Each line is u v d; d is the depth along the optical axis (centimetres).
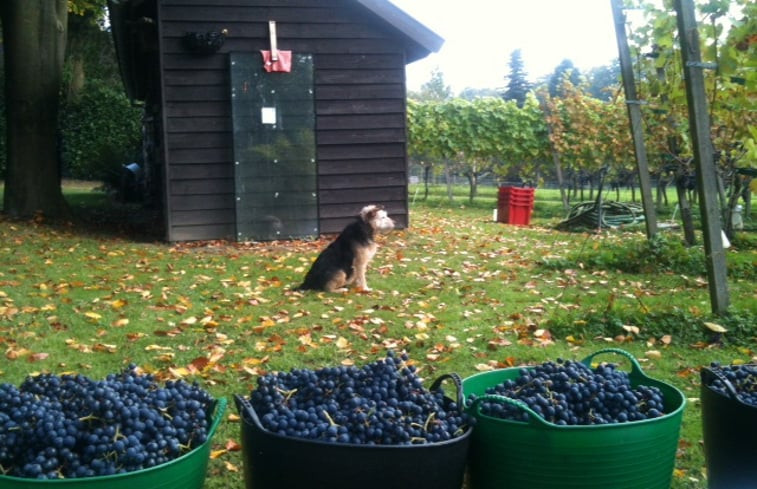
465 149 2209
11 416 301
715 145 1221
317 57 1324
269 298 850
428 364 611
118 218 1723
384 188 1380
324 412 312
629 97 1007
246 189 1303
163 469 279
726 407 342
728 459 343
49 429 284
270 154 1312
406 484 291
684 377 583
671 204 2239
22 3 1446
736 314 703
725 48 721
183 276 975
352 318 756
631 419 321
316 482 293
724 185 1495
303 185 1330
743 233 1469
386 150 1374
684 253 1033
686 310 755
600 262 1043
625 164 2006
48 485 263
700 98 700
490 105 2203
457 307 810
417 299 855
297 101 1316
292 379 347
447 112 2212
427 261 1098
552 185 3534
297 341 673
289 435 301
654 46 999
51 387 336
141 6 1320
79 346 646
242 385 558
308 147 1328
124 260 1087
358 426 302
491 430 316
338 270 885
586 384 334
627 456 307
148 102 1994
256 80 1295
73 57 3206
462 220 1761
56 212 1491
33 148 1473
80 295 852
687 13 691
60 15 1513
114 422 295
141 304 810
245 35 1288
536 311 786
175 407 318
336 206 1355
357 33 1341
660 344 675
